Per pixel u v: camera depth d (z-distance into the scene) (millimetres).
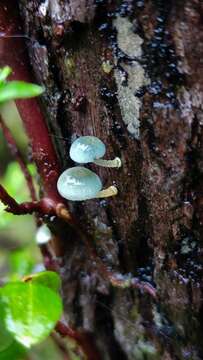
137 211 159
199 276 156
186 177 147
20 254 240
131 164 154
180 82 139
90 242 174
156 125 145
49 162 166
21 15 154
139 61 142
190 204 149
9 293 132
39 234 187
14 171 247
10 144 186
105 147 156
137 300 174
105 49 144
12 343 139
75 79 152
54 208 167
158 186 151
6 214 221
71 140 163
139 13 137
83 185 155
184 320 164
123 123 150
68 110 158
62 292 192
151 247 163
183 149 144
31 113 161
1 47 155
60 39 147
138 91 144
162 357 177
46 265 193
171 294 162
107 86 148
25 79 159
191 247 154
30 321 129
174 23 135
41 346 268
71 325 197
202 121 141
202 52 135
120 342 189
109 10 140
